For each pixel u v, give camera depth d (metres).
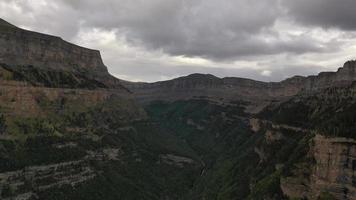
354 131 148.50
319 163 153.00
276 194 176.25
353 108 176.62
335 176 145.75
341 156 144.88
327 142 150.25
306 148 183.00
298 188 163.12
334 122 168.62
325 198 145.88
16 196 185.25
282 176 176.75
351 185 140.75
